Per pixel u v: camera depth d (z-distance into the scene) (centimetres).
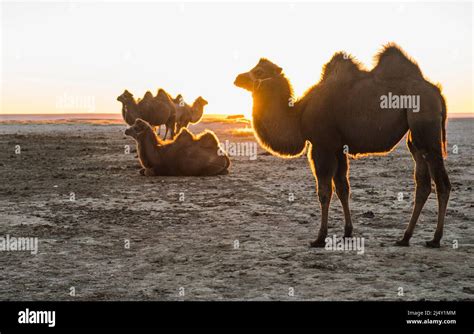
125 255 763
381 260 722
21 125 7350
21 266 713
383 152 799
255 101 831
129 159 2148
